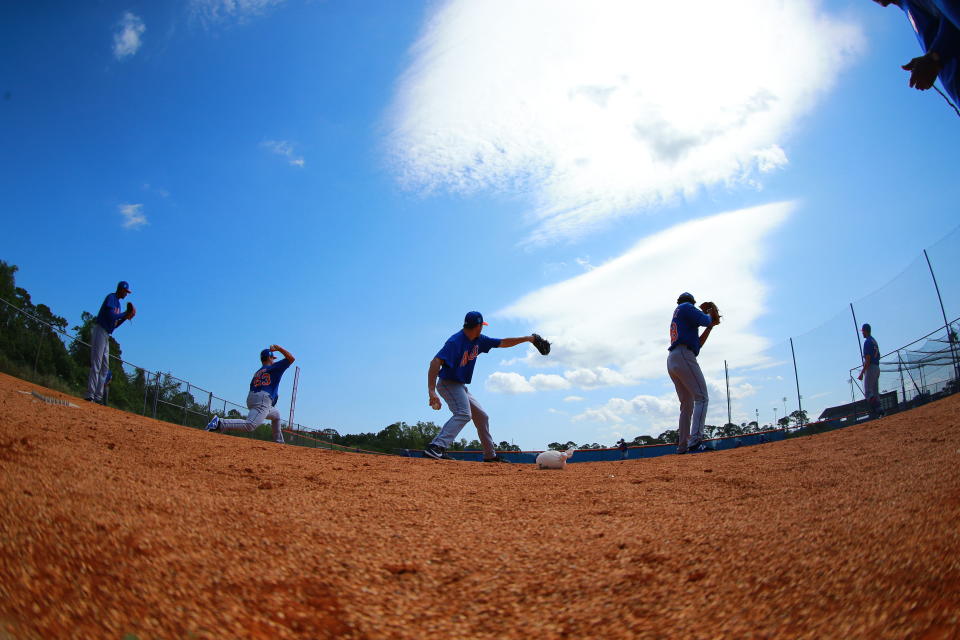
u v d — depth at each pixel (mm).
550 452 6043
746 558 2203
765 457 5547
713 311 8477
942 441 4738
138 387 15633
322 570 2115
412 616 1827
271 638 1569
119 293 10125
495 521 3055
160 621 1556
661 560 2279
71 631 1427
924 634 1494
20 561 1701
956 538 2031
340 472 4672
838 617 1671
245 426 10273
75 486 2639
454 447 31109
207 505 2801
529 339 8273
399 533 2699
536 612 1881
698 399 8141
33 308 21062
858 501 2975
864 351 11977
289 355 11055
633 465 5965
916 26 3199
